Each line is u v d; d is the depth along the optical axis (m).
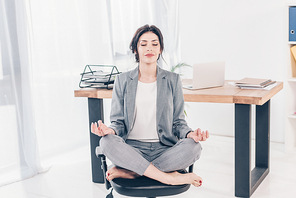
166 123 2.04
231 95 2.33
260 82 2.61
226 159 3.34
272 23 3.75
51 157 3.33
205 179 2.88
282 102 3.78
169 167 1.84
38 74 3.16
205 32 4.12
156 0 4.26
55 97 3.33
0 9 2.76
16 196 2.64
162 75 2.09
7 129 2.87
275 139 3.86
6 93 2.83
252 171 2.89
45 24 3.19
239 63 3.99
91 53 3.61
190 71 4.28
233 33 3.97
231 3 3.93
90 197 2.59
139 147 2.02
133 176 1.87
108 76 2.74
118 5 3.87
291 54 3.40
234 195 2.56
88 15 3.56
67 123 3.46
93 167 2.85
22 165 2.99
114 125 2.03
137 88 2.09
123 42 3.95
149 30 2.05
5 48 2.80
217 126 4.20
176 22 4.41
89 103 2.72
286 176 2.90
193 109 4.30
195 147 1.86
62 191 2.71
